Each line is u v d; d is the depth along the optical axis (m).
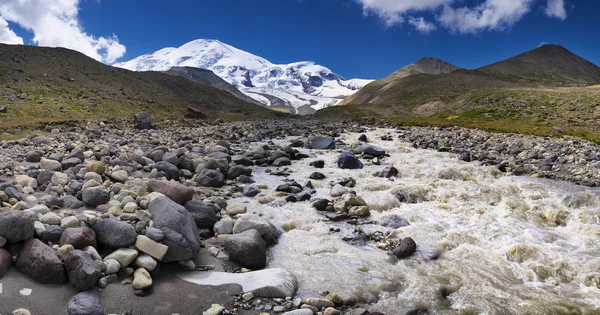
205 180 18.61
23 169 17.19
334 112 133.62
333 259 11.28
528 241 12.73
